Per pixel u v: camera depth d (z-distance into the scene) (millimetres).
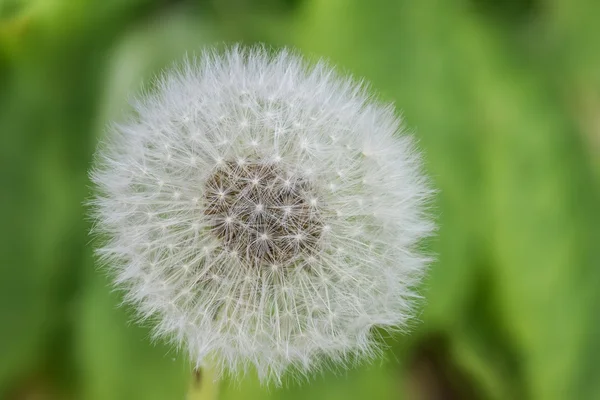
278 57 205
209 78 201
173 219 196
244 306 194
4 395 229
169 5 237
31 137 232
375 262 197
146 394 225
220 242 195
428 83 236
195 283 195
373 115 203
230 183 196
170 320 195
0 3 229
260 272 195
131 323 226
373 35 236
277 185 196
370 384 226
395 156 202
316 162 197
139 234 196
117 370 226
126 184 198
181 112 200
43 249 229
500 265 236
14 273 228
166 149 198
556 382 235
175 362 225
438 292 233
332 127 199
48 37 234
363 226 198
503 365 237
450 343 236
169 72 211
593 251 236
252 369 219
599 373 234
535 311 235
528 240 236
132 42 234
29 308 229
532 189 237
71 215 231
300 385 219
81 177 233
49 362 229
